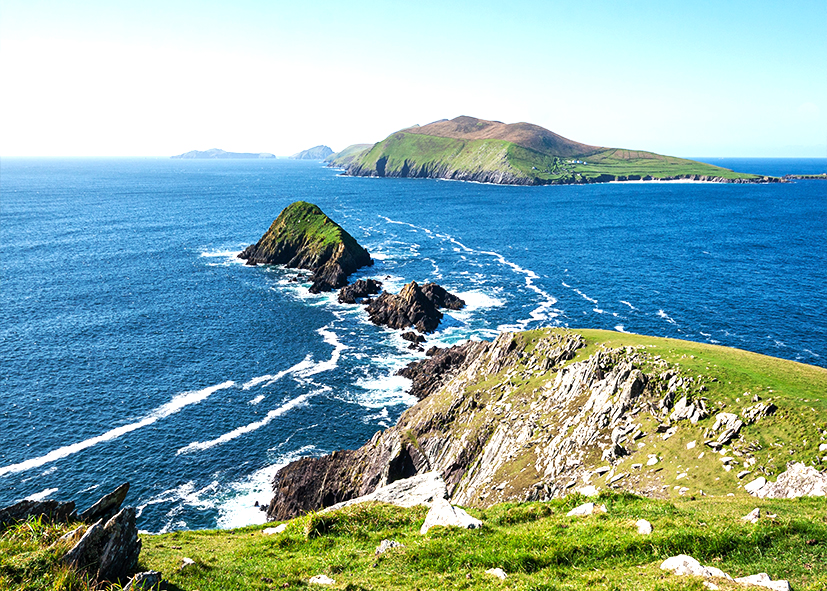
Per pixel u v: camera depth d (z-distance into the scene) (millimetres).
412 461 60500
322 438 69125
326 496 57969
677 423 43938
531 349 70938
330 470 60969
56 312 114062
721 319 105688
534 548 19234
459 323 108062
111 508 18828
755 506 24281
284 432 70188
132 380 83188
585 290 130125
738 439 38875
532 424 54406
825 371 49750
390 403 77938
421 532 22016
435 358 88312
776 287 127875
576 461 45719
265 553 21953
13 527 17016
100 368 87188
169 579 17406
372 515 24734
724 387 45344
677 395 46656
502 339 74125
